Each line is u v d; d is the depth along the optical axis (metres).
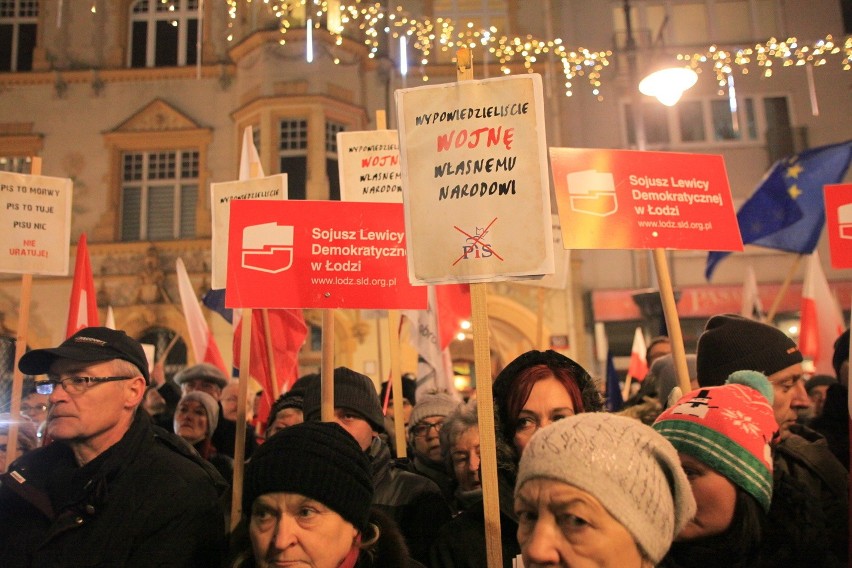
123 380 2.39
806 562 1.98
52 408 2.31
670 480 1.57
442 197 2.43
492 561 2.15
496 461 2.24
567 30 16.55
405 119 2.50
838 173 6.04
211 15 16.73
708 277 7.02
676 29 16.81
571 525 1.43
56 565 2.16
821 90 16.52
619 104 16.34
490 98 2.44
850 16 16.58
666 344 5.20
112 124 16.44
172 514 2.24
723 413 1.93
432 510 2.88
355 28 16.12
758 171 16.33
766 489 1.89
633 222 2.96
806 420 4.91
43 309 15.31
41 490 2.33
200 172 16.19
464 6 16.66
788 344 2.69
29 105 16.48
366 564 2.13
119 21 16.72
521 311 15.43
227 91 16.47
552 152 2.98
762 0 16.80
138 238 16.27
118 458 2.31
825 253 15.72
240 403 2.96
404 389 5.70
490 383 2.27
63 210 4.02
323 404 2.75
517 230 2.36
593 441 1.48
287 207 2.94
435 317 5.41
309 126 15.56
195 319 6.59
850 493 2.26
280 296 2.88
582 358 15.36
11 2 17.03
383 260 2.96
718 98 16.52
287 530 1.95
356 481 2.05
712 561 1.86
